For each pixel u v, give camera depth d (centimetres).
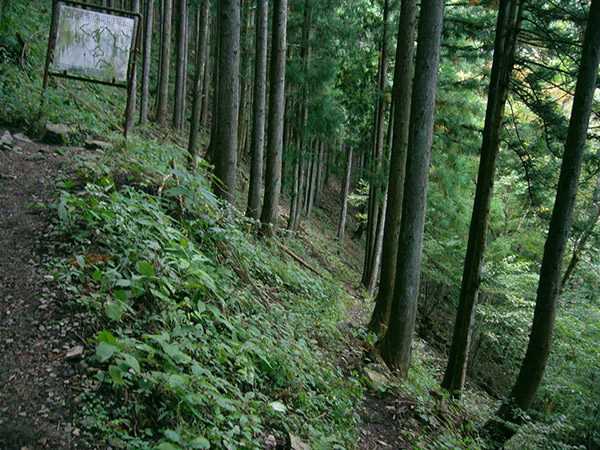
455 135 1502
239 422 312
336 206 2961
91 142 627
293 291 793
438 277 1845
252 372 369
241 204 1223
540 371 655
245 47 1702
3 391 252
